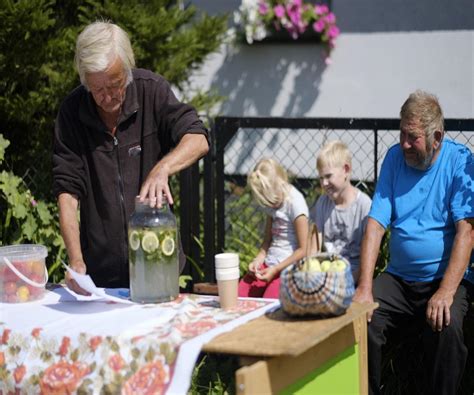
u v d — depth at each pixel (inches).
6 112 202.1
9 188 198.4
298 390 103.2
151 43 209.6
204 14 229.8
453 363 139.8
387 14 265.9
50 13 198.8
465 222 144.5
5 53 196.1
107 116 130.4
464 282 149.6
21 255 123.8
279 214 175.2
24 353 108.5
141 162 132.9
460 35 257.3
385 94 269.3
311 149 263.0
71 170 133.5
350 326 114.6
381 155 222.1
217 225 198.4
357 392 117.4
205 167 196.9
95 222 135.5
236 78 285.1
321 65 275.9
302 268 107.7
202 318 108.7
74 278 117.8
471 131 166.4
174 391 96.4
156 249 115.8
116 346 101.4
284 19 271.1
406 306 151.3
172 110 131.3
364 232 156.9
